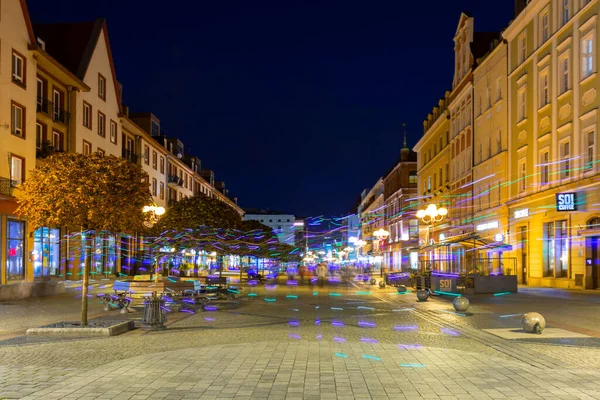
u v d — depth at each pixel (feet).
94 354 31.01
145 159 167.02
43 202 40.34
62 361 28.84
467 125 147.02
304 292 95.45
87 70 119.44
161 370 26.22
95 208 40.55
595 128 84.53
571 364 27.91
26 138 90.38
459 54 160.45
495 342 35.29
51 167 41.70
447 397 21.29
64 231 102.22
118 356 30.35
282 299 77.30
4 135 83.61
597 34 84.23
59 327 39.83
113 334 39.29
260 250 149.89
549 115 99.66
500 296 78.33
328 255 419.13
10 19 86.07
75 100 112.06
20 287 76.13
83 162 41.73
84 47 122.93
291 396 21.44
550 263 99.55
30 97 92.07
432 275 93.20
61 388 22.67
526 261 107.76
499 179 121.19
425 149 207.31
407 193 244.01
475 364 27.86
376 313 56.24
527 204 107.45
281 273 239.71
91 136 121.49
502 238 118.83
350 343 34.88
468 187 144.77
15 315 53.78
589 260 86.63
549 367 27.09
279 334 39.52
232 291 81.82
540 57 103.35
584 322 46.06
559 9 96.68
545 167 101.14
